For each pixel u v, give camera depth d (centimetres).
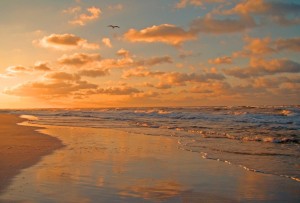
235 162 1095
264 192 747
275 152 1298
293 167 1012
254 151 1329
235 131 2145
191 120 3419
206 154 1255
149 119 3781
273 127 2397
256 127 2425
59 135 1939
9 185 762
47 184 774
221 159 1148
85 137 1836
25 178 828
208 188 777
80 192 717
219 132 2092
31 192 707
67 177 848
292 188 779
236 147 1440
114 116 4838
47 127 2675
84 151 1300
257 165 1045
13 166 974
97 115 5412
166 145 1506
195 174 920
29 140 1648
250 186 798
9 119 4300
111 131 2256
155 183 814
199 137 1836
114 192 725
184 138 1791
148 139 1748
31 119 4281
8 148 1344
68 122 3472
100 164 1035
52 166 984
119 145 1498
